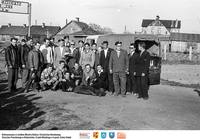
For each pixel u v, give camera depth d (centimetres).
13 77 1181
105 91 1252
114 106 967
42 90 1231
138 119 814
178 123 787
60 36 3466
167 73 2262
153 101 1077
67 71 1250
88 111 888
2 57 2881
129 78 1231
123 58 1152
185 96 1210
